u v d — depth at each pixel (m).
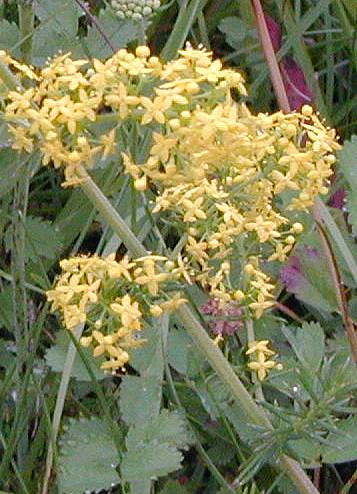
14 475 0.19
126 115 0.15
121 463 0.17
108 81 0.15
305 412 0.16
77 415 0.20
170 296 0.16
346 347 0.20
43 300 0.21
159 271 0.16
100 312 0.15
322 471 0.20
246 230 0.16
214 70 0.15
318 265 0.20
